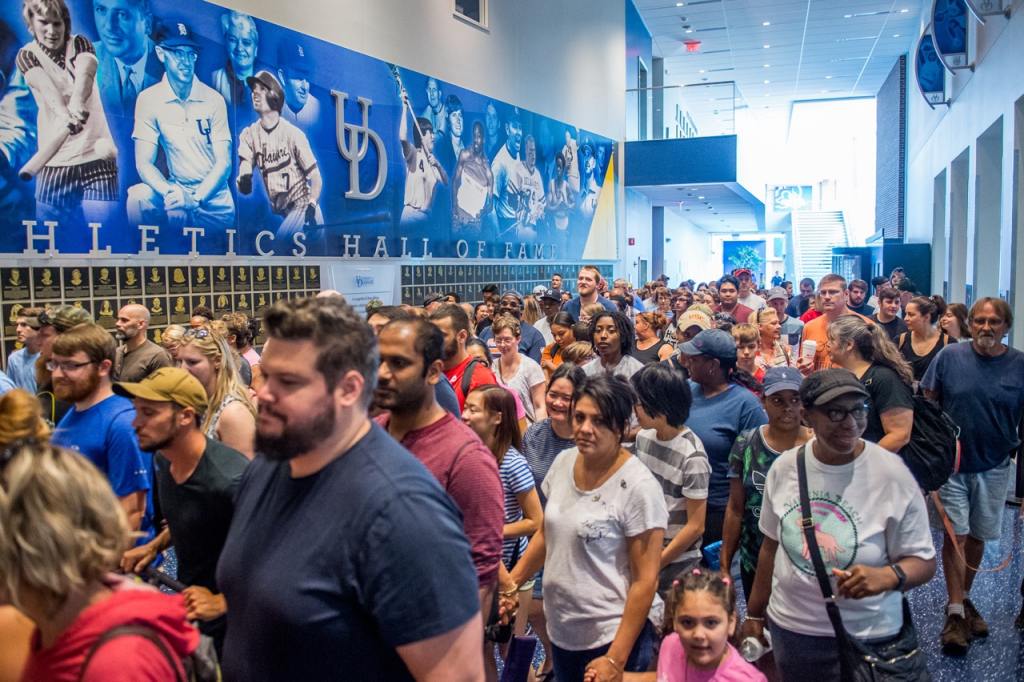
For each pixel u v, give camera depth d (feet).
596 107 62.54
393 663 5.46
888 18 71.82
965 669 14.17
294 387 5.30
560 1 55.98
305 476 5.59
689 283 65.82
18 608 4.64
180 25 26.14
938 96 61.52
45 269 22.27
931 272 72.49
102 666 4.54
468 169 44.09
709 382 14.07
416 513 5.34
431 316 14.87
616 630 9.55
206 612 8.18
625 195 70.08
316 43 32.22
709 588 9.05
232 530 5.94
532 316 31.48
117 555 4.86
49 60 22.17
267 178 29.91
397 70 37.50
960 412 15.69
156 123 25.44
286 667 5.32
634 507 9.52
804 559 9.29
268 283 30.09
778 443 11.82
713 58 87.61
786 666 9.58
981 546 15.88
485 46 45.83
